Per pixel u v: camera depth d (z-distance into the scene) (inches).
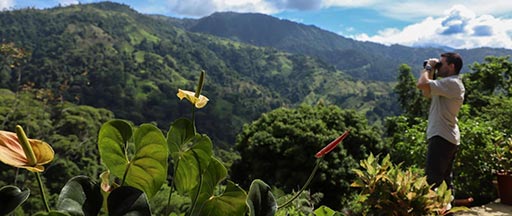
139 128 38.8
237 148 677.3
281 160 607.5
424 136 261.0
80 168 1139.9
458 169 238.5
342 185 585.3
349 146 642.8
